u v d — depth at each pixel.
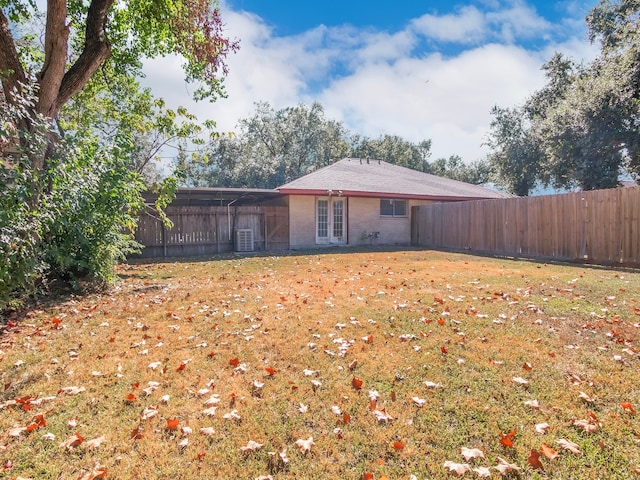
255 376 2.84
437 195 15.34
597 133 14.70
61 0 5.68
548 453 1.92
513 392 2.55
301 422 2.25
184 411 2.37
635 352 3.17
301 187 13.25
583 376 2.76
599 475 1.79
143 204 7.02
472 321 4.05
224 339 3.62
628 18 15.70
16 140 4.67
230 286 6.28
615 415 2.27
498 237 11.48
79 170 5.50
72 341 3.62
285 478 1.80
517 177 22.69
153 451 1.99
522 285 6.05
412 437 2.10
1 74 4.86
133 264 9.46
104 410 2.39
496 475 1.80
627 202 8.20
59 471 1.84
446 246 13.64
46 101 5.85
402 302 4.94
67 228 5.50
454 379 2.74
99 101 10.45
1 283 4.08
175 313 4.55
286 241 13.63
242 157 29.03
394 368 2.93
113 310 4.75
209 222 12.39
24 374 2.89
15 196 4.08
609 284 6.01
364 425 2.21
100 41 6.42
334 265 8.88
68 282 5.78
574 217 9.33
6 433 2.14
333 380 2.76
